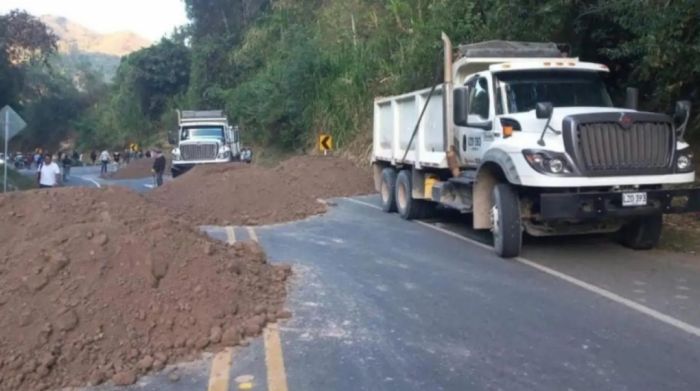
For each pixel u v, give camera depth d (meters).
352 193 19.78
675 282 8.11
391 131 15.19
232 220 14.31
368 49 27.25
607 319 6.72
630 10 11.83
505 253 9.61
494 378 5.29
